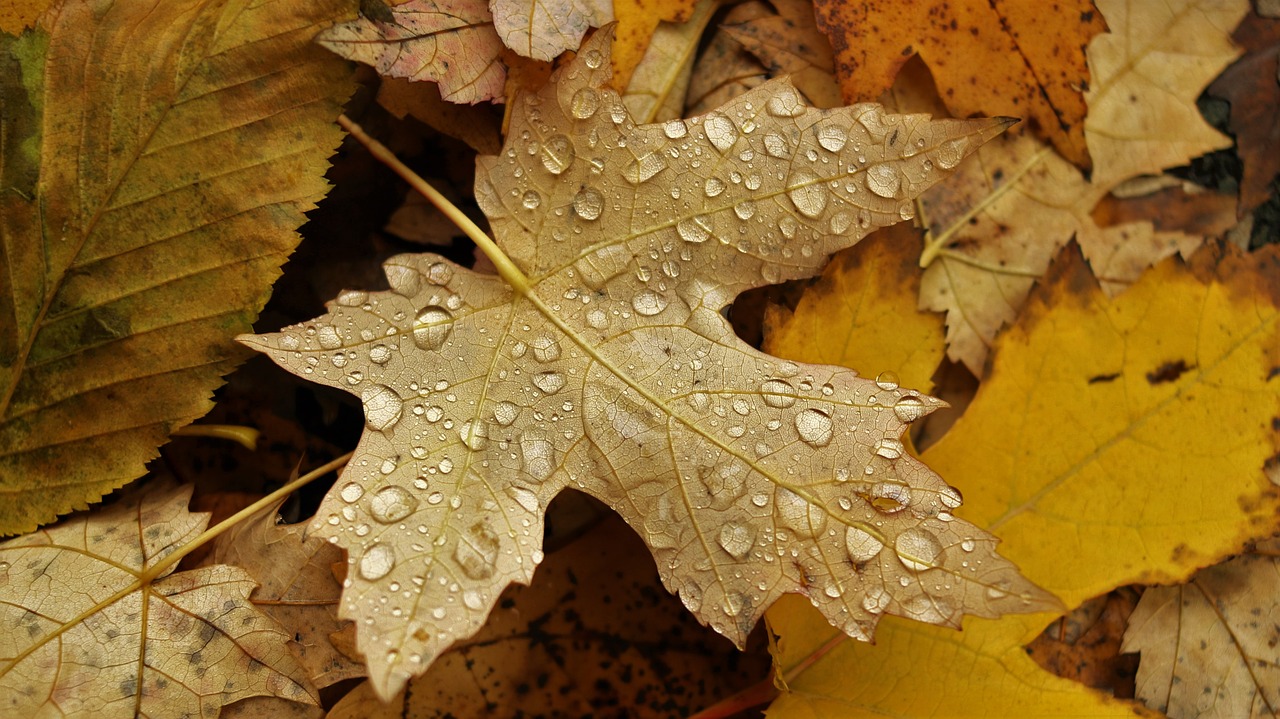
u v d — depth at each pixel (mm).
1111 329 271
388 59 258
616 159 256
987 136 250
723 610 245
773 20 285
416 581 240
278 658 256
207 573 258
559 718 276
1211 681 278
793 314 266
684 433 251
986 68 282
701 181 255
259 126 260
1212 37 289
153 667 254
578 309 256
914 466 245
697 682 278
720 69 284
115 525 261
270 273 261
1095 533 270
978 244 289
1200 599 280
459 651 276
